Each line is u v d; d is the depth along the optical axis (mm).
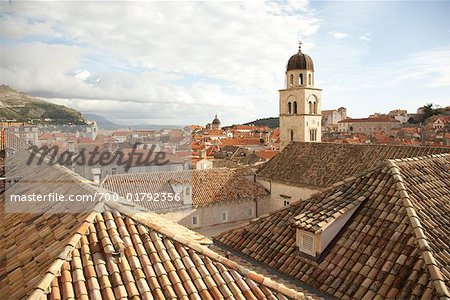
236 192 29016
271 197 30531
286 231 10523
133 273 5703
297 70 44750
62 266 5504
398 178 9695
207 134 117250
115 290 5293
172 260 6184
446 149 22703
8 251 7008
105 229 6414
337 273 8367
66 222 7105
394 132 110250
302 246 9523
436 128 103562
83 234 6168
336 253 8883
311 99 44688
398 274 7543
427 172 10594
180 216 25656
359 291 7668
